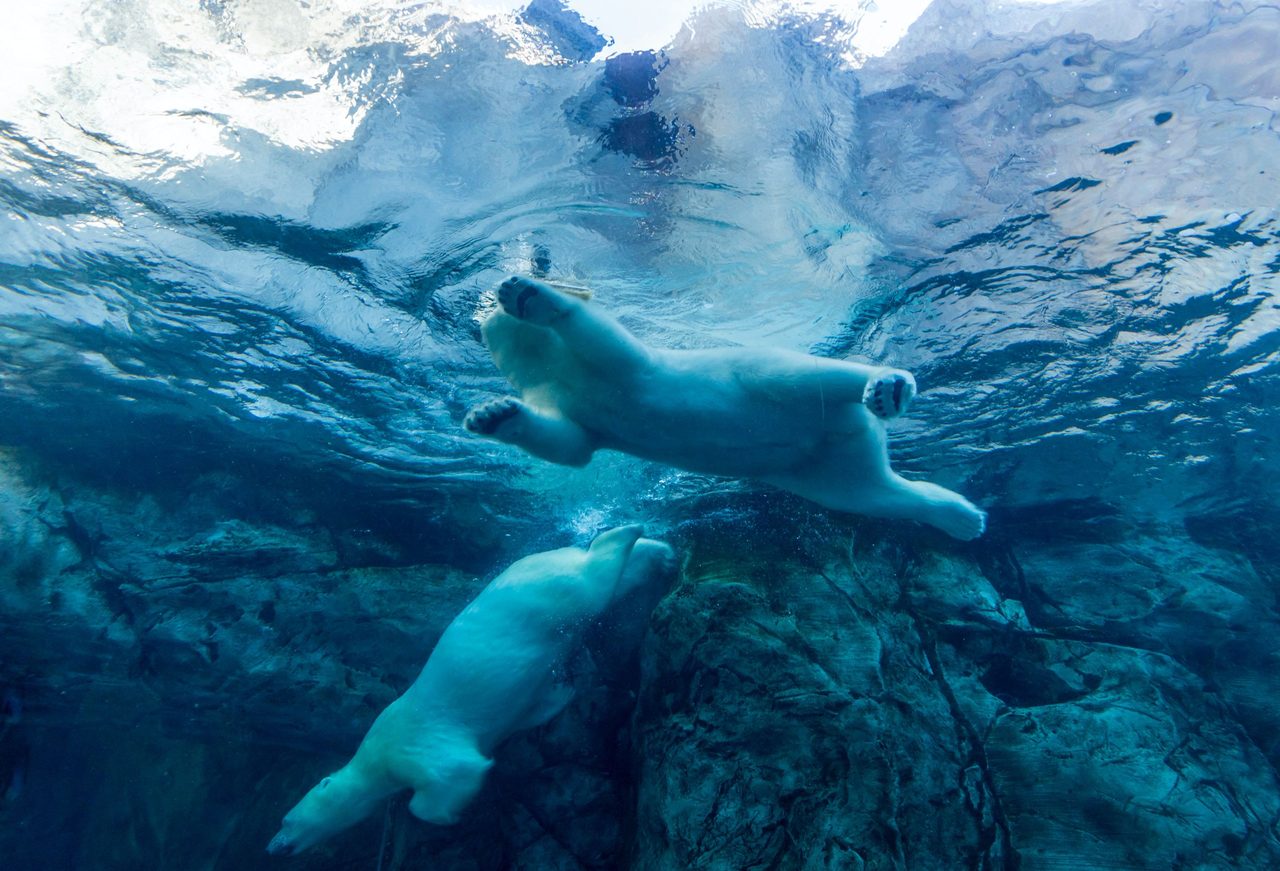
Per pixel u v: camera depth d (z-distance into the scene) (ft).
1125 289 22.20
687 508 26.18
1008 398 24.53
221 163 19.44
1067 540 25.30
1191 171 20.53
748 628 20.53
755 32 19.44
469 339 22.91
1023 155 20.65
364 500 28.60
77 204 19.90
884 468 15.72
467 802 20.34
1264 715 21.22
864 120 20.17
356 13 18.26
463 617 22.68
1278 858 17.37
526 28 19.15
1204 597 23.38
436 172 19.83
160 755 32.42
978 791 18.06
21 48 17.28
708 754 18.99
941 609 22.38
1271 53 19.29
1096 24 20.79
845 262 21.48
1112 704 20.25
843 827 16.93
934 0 20.51
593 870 22.03
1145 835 17.30
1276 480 25.26
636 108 19.53
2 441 27.22
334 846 29.37
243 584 27.43
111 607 26.78
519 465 26.63
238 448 27.55
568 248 20.85
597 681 23.94
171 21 17.62
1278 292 21.86
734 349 14.64
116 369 24.81
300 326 23.18
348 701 27.12
